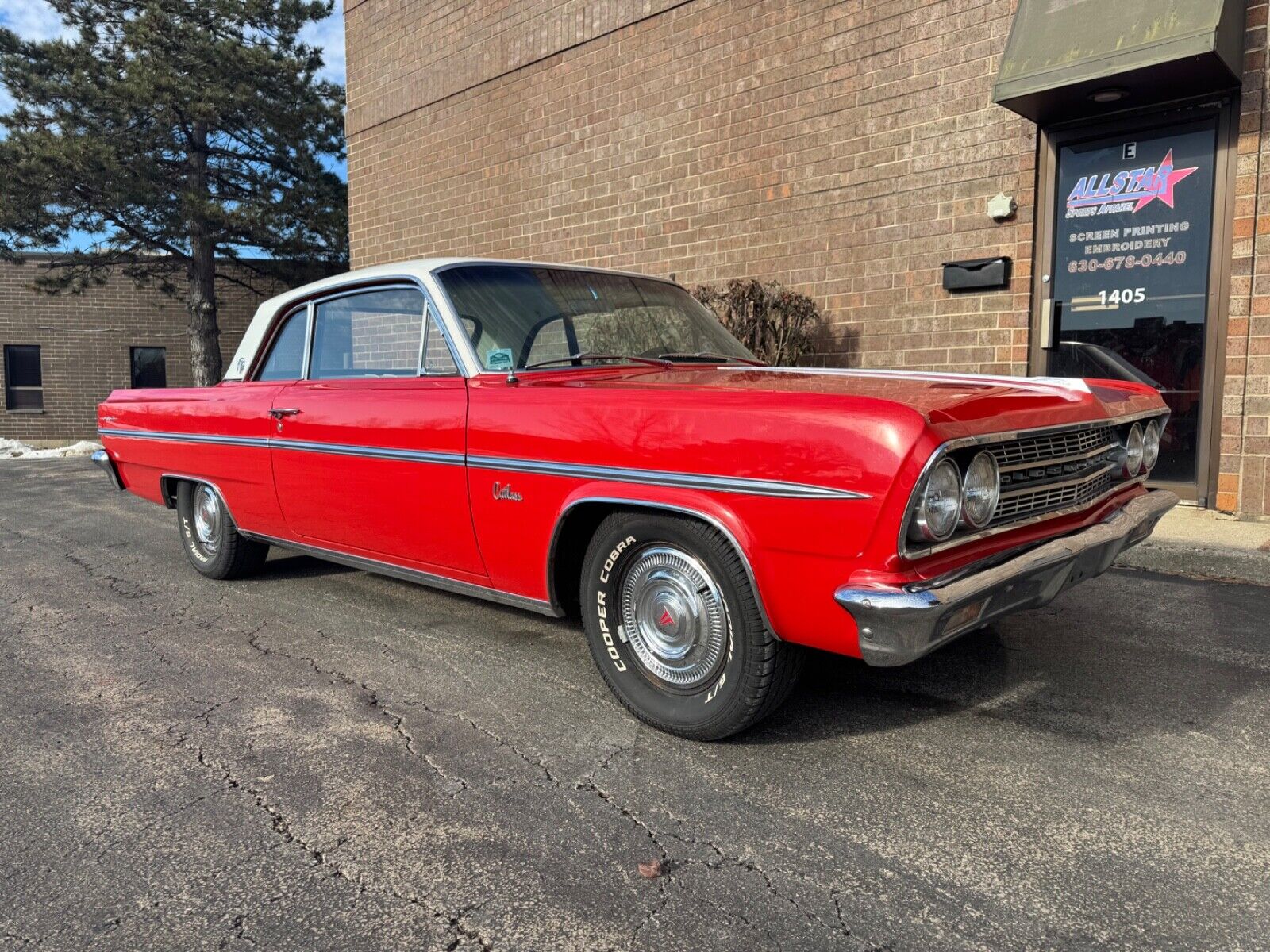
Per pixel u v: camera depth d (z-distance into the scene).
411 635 3.97
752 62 8.22
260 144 21.34
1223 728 2.89
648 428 2.71
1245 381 5.78
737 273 8.52
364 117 12.90
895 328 7.48
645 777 2.60
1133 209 6.32
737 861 2.18
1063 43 5.81
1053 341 6.73
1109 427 3.14
